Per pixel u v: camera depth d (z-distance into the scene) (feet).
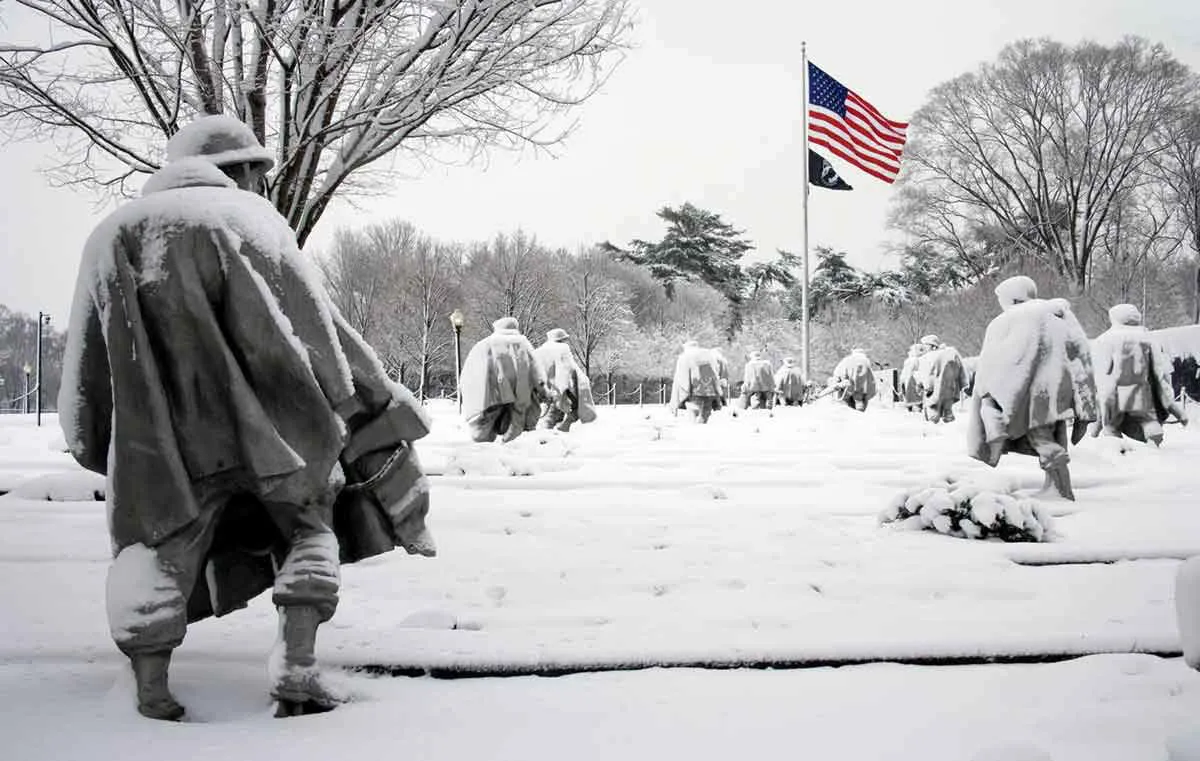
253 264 12.45
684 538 25.63
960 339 188.85
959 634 15.76
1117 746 11.33
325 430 12.51
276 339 12.30
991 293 185.47
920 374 96.94
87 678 13.62
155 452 11.84
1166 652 15.51
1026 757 10.19
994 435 32.45
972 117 192.75
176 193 12.54
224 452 12.13
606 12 36.37
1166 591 19.60
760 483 38.99
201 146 13.74
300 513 12.63
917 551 23.76
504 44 35.68
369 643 15.24
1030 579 20.66
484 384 55.21
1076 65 185.78
